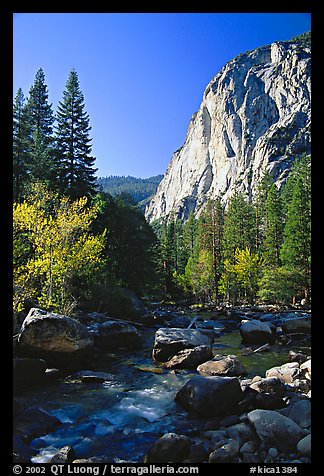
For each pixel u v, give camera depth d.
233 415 7.88
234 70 166.88
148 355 15.08
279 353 15.01
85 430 7.50
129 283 32.62
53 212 22.67
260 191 60.81
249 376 11.46
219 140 157.62
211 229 57.06
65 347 12.12
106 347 15.95
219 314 31.62
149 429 7.56
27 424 7.42
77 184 31.80
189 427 7.61
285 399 8.63
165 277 61.91
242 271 45.59
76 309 20.53
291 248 39.41
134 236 33.94
